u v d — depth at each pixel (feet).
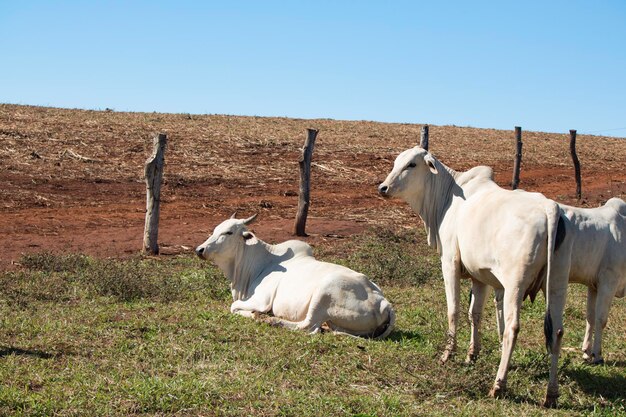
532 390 22.99
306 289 28.40
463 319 31.40
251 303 30.35
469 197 24.97
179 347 24.71
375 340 27.32
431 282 38.86
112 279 33.06
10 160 71.46
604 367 26.11
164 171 75.25
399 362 24.31
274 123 119.65
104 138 87.56
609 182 90.58
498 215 22.08
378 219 59.93
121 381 21.21
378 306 27.81
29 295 31.78
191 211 59.57
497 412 20.63
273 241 48.44
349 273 28.45
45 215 53.78
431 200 26.32
